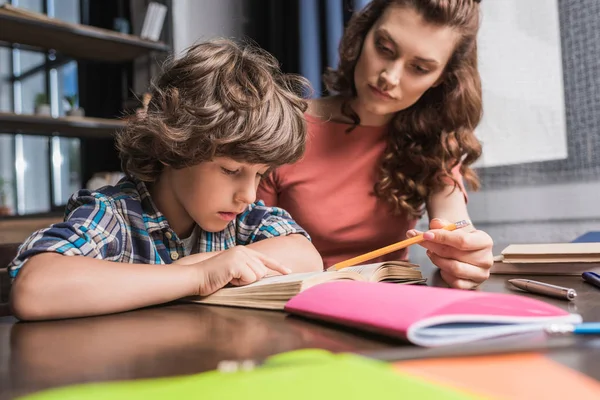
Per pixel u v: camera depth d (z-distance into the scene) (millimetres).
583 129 1708
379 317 433
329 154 1254
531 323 419
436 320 394
